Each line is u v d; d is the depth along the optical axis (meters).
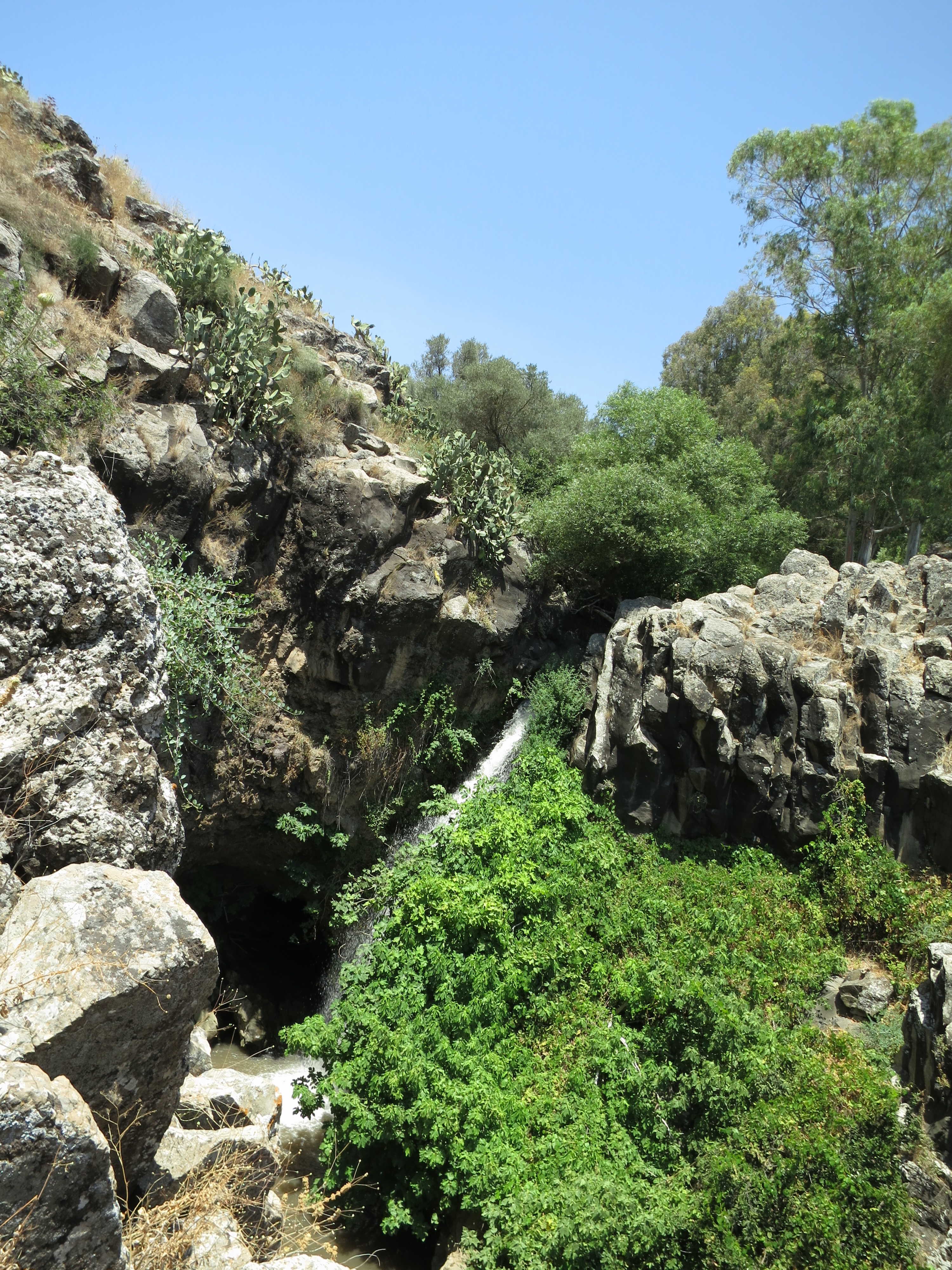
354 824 16.12
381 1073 10.05
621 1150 9.37
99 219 16.64
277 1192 9.95
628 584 19.30
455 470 17.27
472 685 17.03
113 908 4.66
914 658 14.56
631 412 20.97
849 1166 8.62
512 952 11.88
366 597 15.15
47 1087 3.76
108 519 6.23
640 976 11.40
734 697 14.72
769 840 14.55
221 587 13.27
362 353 21.20
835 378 30.20
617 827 15.12
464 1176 9.50
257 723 14.72
